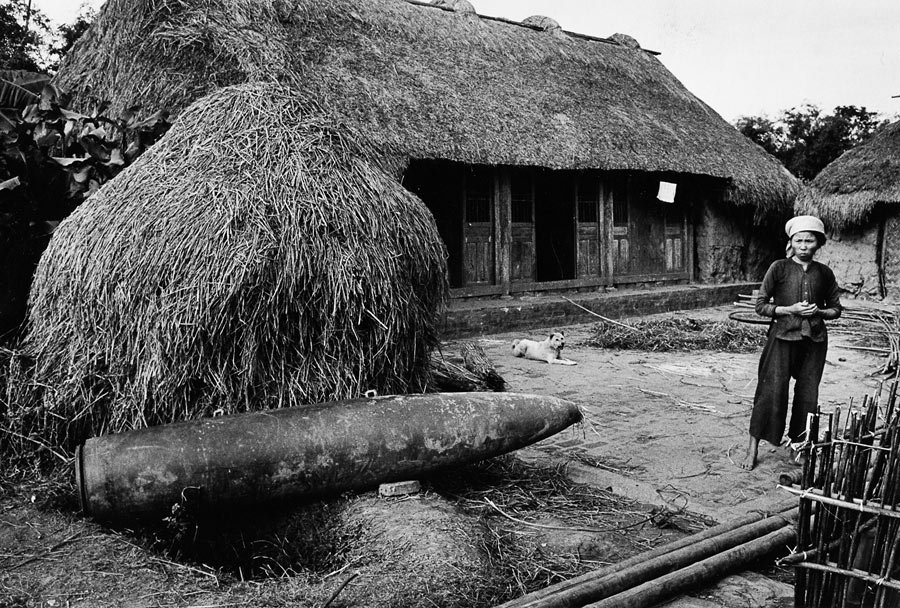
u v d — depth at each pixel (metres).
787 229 5.70
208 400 4.58
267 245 4.65
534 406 4.96
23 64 21.48
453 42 14.26
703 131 16.95
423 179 12.93
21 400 4.82
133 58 9.36
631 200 15.84
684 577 3.60
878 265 16.05
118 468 3.97
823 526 3.28
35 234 6.22
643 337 11.53
